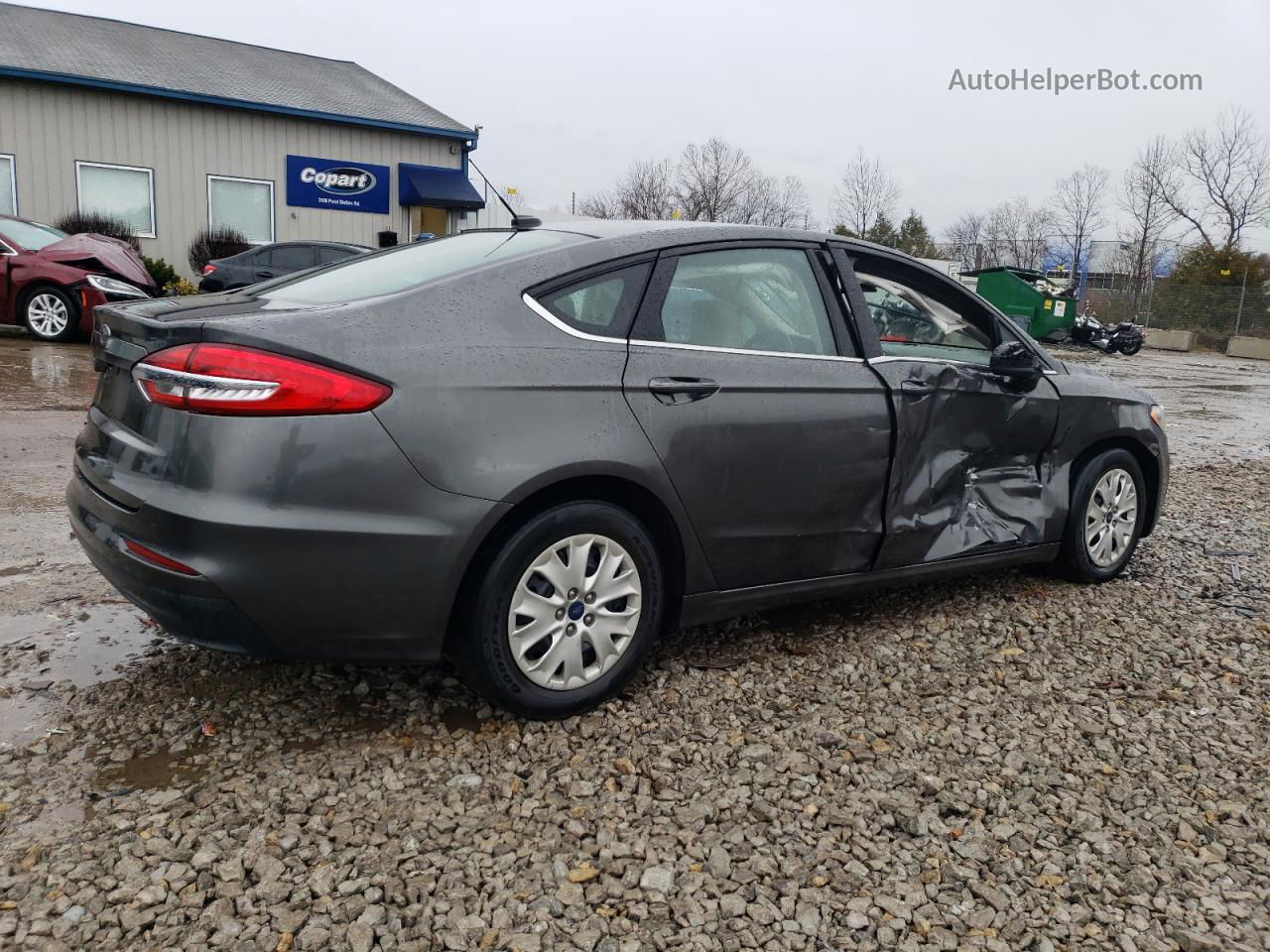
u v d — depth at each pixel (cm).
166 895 211
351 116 1988
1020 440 409
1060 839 250
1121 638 390
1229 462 872
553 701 291
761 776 271
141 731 279
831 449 339
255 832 234
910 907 221
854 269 365
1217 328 3105
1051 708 325
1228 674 358
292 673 320
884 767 281
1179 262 3447
